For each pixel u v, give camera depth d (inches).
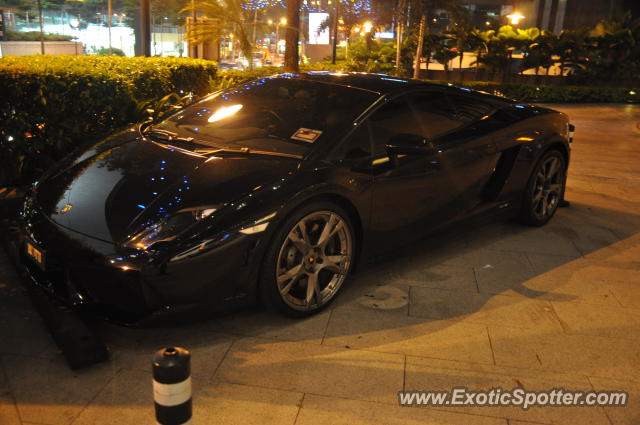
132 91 239.5
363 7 995.9
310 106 144.9
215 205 111.3
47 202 123.9
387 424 95.0
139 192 117.3
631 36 981.2
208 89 344.5
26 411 93.2
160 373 62.9
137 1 911.7
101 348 108.3
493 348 120.3
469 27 1016.2
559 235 191.9
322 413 96.7
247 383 103.9
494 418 98.2
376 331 124.3
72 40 916.0
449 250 173.9
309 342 118.5
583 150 366.3
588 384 109.4
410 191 144.9
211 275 109.1
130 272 103.1
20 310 125.5
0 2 834.8
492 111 177.2
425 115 154.7
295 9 390.6
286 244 118.3
